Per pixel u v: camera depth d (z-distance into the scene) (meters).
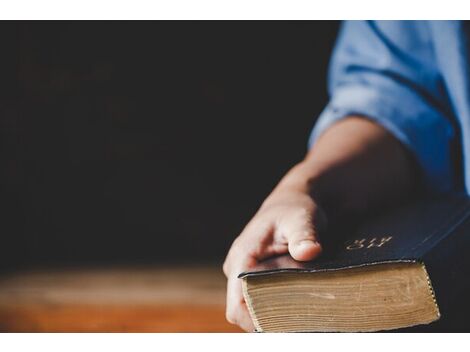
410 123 1.04
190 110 3.70
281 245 0.73
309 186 0.88
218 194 3.66
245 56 3.72
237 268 0.72
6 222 3.36
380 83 1.08
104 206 3.53
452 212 0.82
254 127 3.75
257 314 0.68
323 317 0.67
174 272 2.17
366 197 0.96
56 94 3.55
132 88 3.63
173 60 3.67
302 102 3.76
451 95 1.06
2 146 3.46
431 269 0.63
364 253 0.69
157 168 3.63
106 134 3.58
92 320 1.42
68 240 3.36
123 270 2.27
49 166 3.52
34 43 3.52
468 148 1.04
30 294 1.75
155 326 1.35
